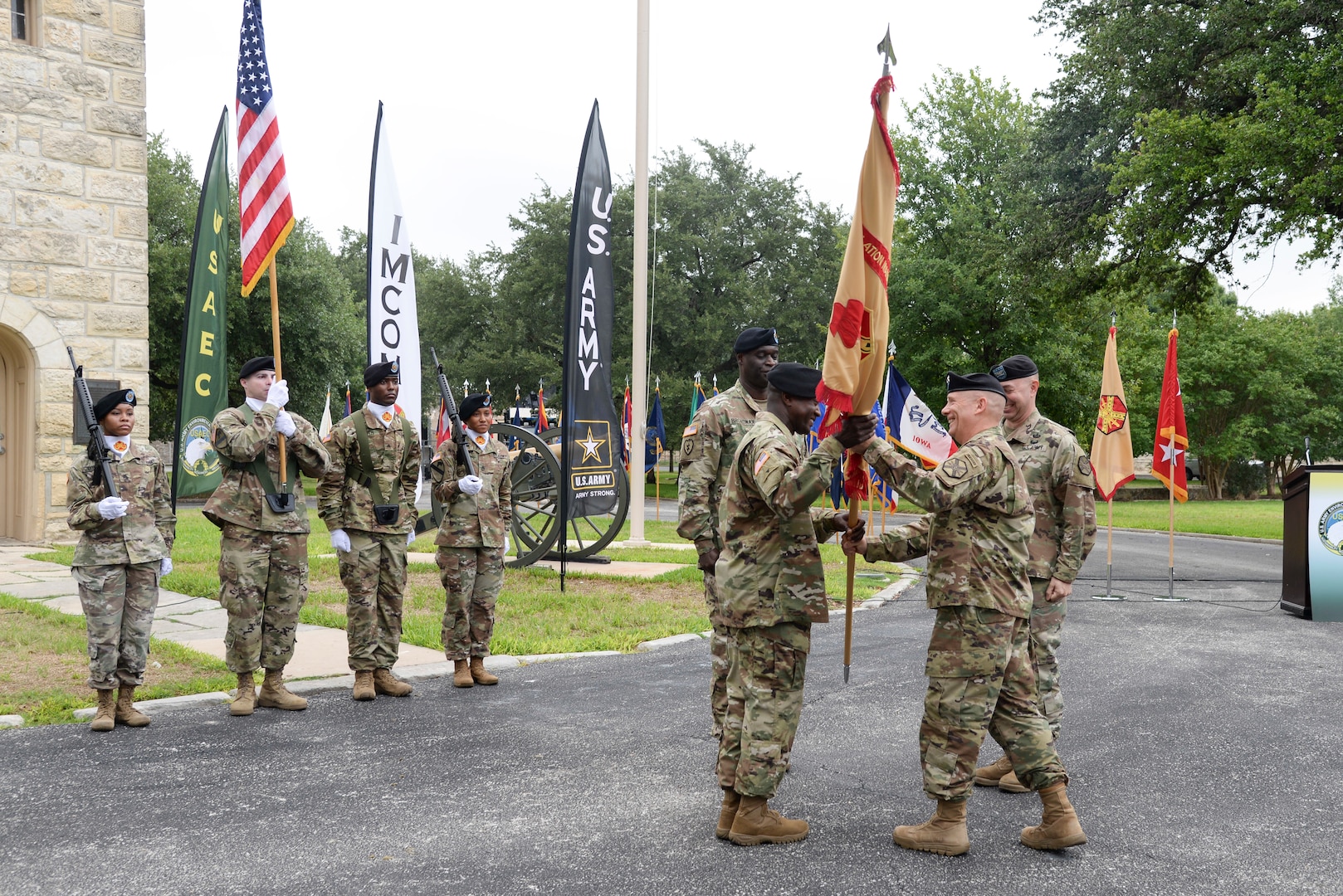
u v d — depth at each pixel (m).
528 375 40.28
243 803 4.45
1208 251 21.44
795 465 3.92
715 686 5.14
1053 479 4.94
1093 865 3.83
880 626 9.34
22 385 14.29
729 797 4.08
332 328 32.78
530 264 40.97
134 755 5.18
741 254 41.72
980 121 34.03
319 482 6.50
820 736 5.62
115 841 4.00
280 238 6.89
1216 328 42.62
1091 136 24.17
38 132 13.97
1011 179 26.17
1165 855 3.95
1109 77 22.19
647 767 5.03
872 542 4.52
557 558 13.02
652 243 39.81
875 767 5.06
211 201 11.72
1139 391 41.09
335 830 4.13
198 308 11.63
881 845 4.01
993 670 3.92
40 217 13.98
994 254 26.80
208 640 8.04
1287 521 10.64
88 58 14.42
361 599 6.40
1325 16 18.31
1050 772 3.96
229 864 3.78
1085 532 4.88
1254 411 44.53
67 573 11.45
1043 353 31.77
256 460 6.16
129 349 14.80
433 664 7.48
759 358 5.07
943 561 4.01
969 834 4.18
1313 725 5.95
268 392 6.32
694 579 11.62
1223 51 19.97
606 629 8.88
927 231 34.22
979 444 4.05
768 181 42.91
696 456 5.06
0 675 6.73
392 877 3.66
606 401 11.91
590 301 11.54
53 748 5.29
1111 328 11.55
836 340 3.97
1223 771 5.07
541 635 8.58
